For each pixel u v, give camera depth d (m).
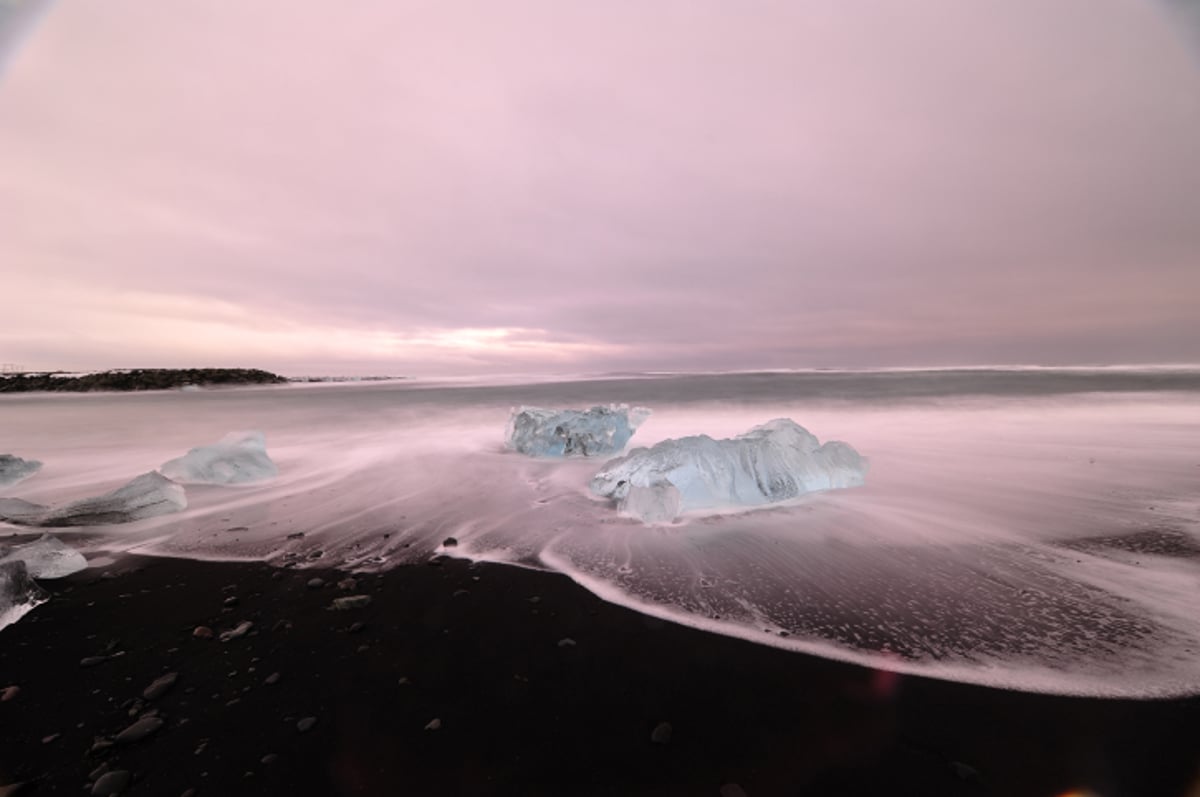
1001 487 5.58
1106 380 18.45
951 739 1.98
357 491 6.09
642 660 2.57
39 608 3.22
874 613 2.98
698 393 17.58
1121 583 3.28
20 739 2.08
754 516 4.81
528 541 4.34
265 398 22.25
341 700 2.30
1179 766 1.81
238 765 1.92
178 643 2.81
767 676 2.42
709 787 1.79
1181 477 5.84
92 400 22.19
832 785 1.78
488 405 16.28
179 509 5.32
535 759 1.93
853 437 8.79
